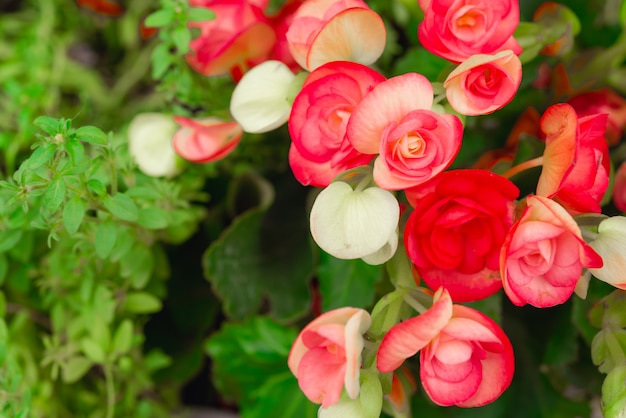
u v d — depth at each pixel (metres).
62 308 0.76
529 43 0.66
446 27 0.61
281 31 0.70
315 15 0.63
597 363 0.63
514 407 0.72
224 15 0.71
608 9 0.76
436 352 0.57
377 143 0.58
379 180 0.57
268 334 0.75
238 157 0.81
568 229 0.55
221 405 0.83
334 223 0.58
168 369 0.80
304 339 0.59
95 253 0.72
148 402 0.77
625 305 0.62
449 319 0.57
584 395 0.73
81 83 0.91
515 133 0.72
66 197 0.67
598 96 0.73
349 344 0.57
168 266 0.80
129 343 0.75
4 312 0.76
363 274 0.69
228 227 0.79
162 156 0.73
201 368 0.82
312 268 0.74
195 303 0.81
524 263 0.57
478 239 0.59
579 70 0.74
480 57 0.57
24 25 0.94
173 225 0.75
